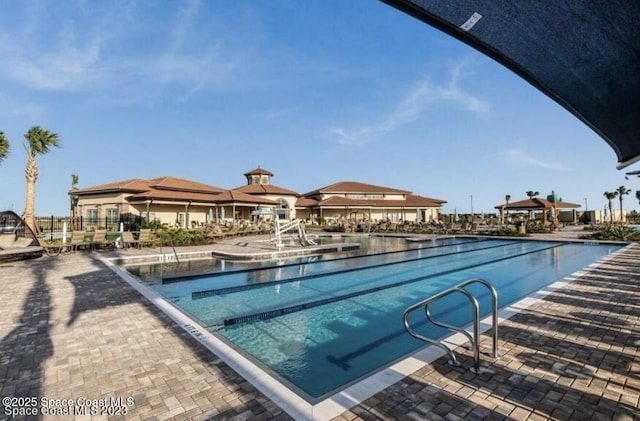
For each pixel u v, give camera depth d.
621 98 3.40
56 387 3.10
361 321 6.23
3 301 6.09
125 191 25.34
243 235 25.45
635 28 2.25
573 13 2.16
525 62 2.81
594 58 2.69
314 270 11.29
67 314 5.30
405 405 2.76
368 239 24.17
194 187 30.34
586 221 47.56
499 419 2.59
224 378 3.23
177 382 3.16
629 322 4.77
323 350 4.96
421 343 5.19
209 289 8.61
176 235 17.66
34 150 17.44
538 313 5.21
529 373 3.29
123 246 15.96
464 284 3.79
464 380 3.16
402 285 9.39
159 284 9.19
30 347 4.00
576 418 2.60
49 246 13.20
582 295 6.28
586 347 3.91
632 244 16.20
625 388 3.02
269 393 2.96
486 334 4.38
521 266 12.07
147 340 4.20
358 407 2.73
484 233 25.08
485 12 2.19
